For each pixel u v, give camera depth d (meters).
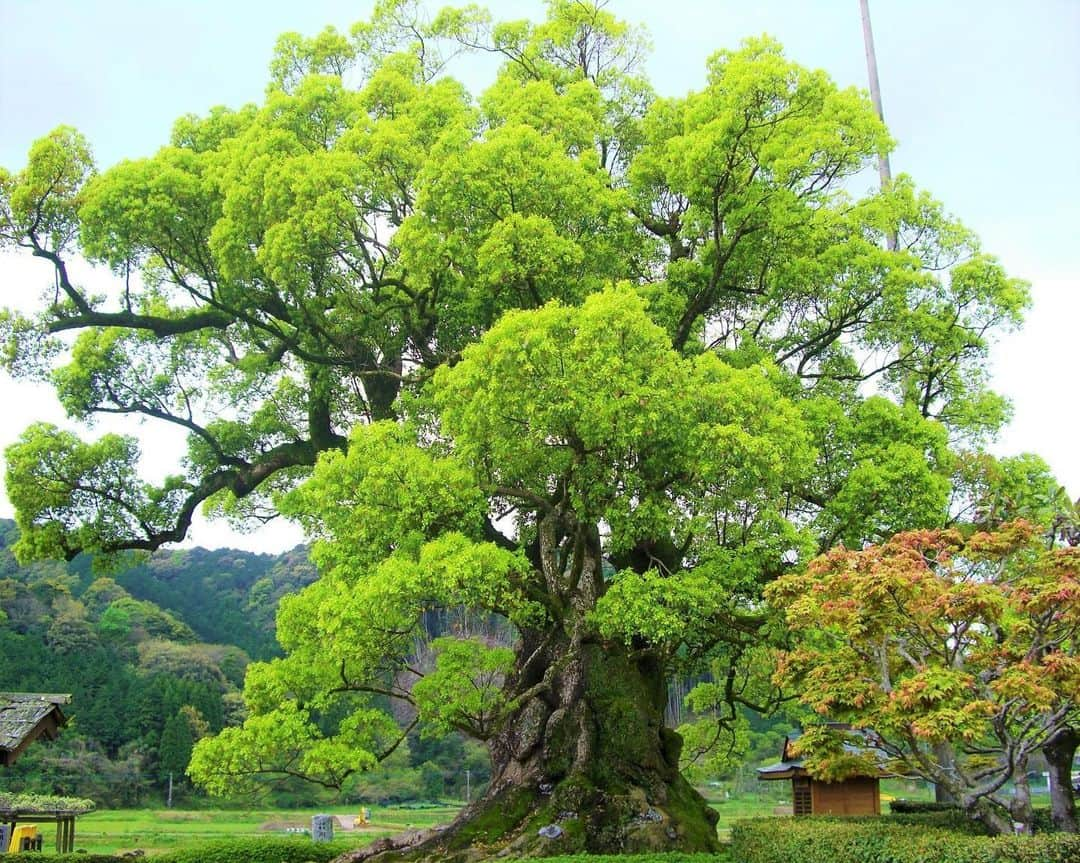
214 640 69.56
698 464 16.38
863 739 14.74
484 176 18.44
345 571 16.86
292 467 26.75
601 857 15.77
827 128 19.59
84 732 52.22
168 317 25.17
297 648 18.25
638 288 20.34
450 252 18.80
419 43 24.95
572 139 21.16
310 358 21.88
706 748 25.39
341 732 16.59
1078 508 15.30
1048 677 11.57
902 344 20.89
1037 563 12.84
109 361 24.38
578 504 17.20
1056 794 14.02
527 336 15.87
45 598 61.56
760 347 21.47
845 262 20.20
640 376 16.03
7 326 23.16
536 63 24.11
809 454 16.83
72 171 22.41
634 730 18.83
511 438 16.55
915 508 17.80
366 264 21.09
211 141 24.66
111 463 24.08
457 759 56.03
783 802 45.06
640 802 17.80
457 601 16.12
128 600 66.38
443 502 16.50
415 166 20.08
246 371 24.94
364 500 16.66
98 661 56.91
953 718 11.48
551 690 19.70
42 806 23.02
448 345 21.19
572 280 18.84
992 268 20.41
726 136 18.56
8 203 22.20
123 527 24.52
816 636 15.67
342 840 30.06
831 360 22.20
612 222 20.23
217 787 16.62
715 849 18.02
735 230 19.80
